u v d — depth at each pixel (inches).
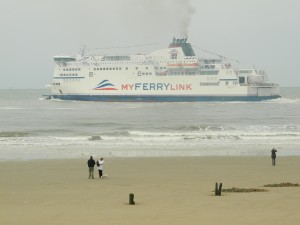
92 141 4830.2
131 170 3024.1
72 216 1660.9
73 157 3752.5
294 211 1685.5
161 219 1593.3
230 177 2709.2
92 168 2679.6
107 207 1817.2
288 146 4507.9
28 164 3312.0
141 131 5974.4
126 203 1899.6
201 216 1625.2
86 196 2080.5
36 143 4648.1
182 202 1889.8
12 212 1736.0
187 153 4023.1
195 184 2431.1
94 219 1609.3
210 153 4025.6
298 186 2319.1
